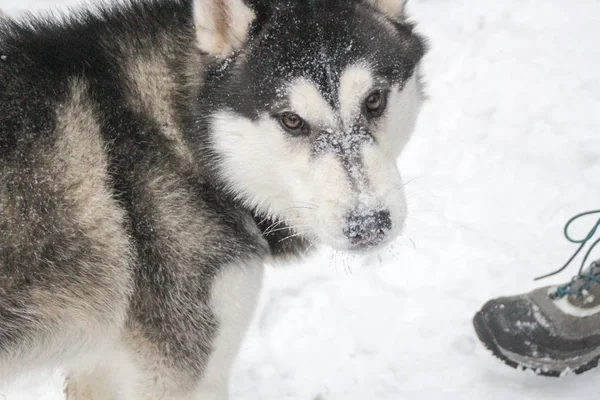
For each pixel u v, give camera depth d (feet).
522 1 6.75
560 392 4.56
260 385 4.83
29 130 4.20
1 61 4.27
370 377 4.76
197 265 4.32
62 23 4.53
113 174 4.28
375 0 4.40
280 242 4.60
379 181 4.18
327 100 4.19
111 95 4.32
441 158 5.68
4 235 4.15
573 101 5.80
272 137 4.26
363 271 5.18
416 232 5.29
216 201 4.39
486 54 6.26
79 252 4.24
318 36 4.21
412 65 4.42
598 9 6.54
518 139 5.68
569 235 5.15
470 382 4.66
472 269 5.08
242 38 4.29
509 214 5.32
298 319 5.02
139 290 4.34
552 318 4.49
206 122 4.33
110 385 4.74
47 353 4.35
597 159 5.45
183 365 4.42
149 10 4.46
